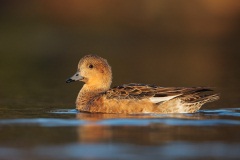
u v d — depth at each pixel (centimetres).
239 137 1392
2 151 1297
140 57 3312
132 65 3016
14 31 3769
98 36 3872
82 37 3803
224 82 2472
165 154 1259
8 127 1516
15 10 3972
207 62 3122
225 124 1527
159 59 3238
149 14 4075
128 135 1415
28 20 3909
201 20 4056
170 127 1495
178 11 4088
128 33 3941
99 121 1568
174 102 1655
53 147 1325
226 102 1939
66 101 1997
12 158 1247
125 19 4050
